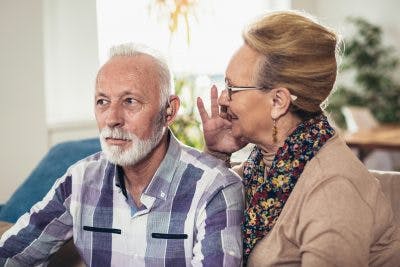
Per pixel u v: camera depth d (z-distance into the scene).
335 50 1.23
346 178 1.10
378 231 1.12
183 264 1.23
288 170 1.20
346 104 5.82
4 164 2.65
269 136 1.26
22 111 2.70
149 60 1.18
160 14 3.37
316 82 1.19
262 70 1.20
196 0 3.60
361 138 4.04
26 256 1.34
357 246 1.04
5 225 1.76
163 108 1.20
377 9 5.94
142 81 1.15
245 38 1.23
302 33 1.17
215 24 3.90
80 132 3.05
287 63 1.17
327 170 1.13
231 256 1.14
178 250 1.23
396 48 5.88
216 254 1.14
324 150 1.18
